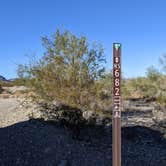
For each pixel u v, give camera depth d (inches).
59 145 529.7
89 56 604.7
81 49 602.2
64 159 479.2
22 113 718.5
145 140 653.3
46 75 612.1
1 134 559.8
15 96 1117.7
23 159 465.1
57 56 606.5
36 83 621.0
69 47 605.3
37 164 455.5
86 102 602.5
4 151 484.1
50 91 612.1
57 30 610.9
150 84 1185.4
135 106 1064.8
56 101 616.4
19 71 632.4
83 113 608.7
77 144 553.6
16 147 503.2
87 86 602.2
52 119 625.3
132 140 646.5
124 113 947.3
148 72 1188.5
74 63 602.5
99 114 609.3
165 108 909.2
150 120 831.1
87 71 600.4
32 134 562.9
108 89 613.3
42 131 578.6
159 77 1150.3
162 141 661.3
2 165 438.6
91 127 608.1
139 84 1267.2
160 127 759.1
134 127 727.1
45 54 614.9
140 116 896.3
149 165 495.2
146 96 1226.0
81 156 500.4
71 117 599.5
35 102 662.5
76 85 602.9
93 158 498.3
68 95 601.9
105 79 608.7
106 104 611.2
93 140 596.7
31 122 624.1
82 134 604.1
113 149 277.3
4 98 1121.4
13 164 447.2
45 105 624.1
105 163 483.5
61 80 609.0
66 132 595.5
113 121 278.1
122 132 687.1
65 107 604.4
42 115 647.8
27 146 510.0
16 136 549.3
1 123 666.8
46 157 479.8
